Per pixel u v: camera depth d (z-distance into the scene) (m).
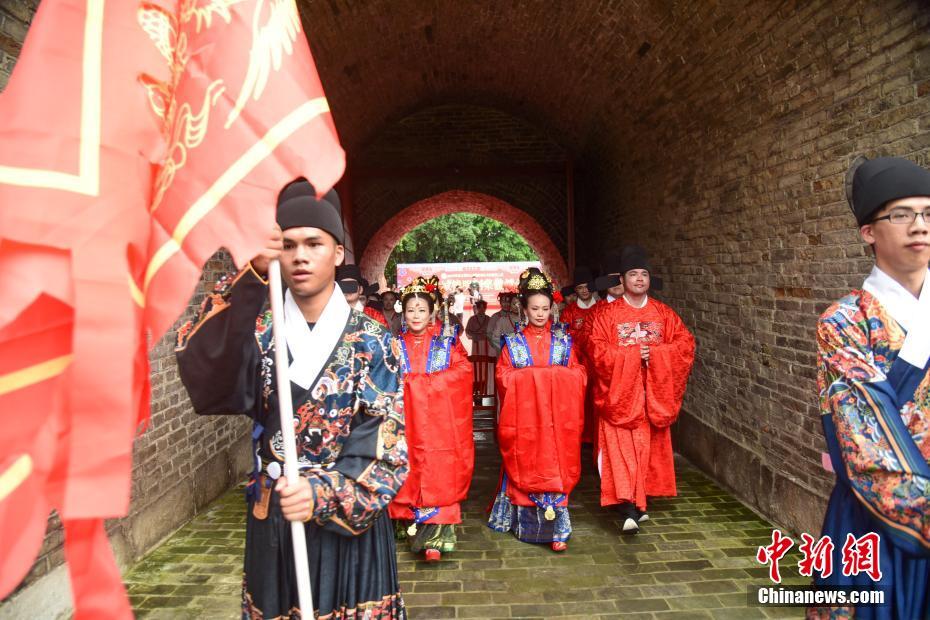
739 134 4.94
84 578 1.03
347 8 6.55
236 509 4.87
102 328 1.00
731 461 5.21
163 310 1.17
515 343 4.43
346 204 10.67
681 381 4.56
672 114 6.36
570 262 11.06
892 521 1.48
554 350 4.40
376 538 1.72
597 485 5.64
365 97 9.15
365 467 1.58
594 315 4.94
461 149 11.42
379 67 8.50
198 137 1.26
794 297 4.20
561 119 9.88
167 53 1.26
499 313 8.41
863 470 1.52
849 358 1.64
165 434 4.29
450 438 3.98
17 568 0.97
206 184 1.24
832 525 1.73
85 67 1.13
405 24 7.59
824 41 3.68
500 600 3.46
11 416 1.00
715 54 5.05
